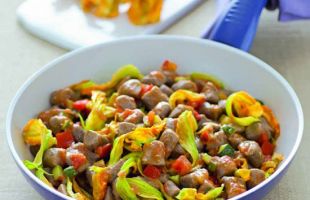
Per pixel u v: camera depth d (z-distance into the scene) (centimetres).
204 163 60
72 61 69
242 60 69
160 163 57
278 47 79
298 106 62
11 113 61
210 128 61
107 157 60
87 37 81
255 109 65
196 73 71
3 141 68
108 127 61
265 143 63
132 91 65
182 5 86
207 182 57
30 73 77
